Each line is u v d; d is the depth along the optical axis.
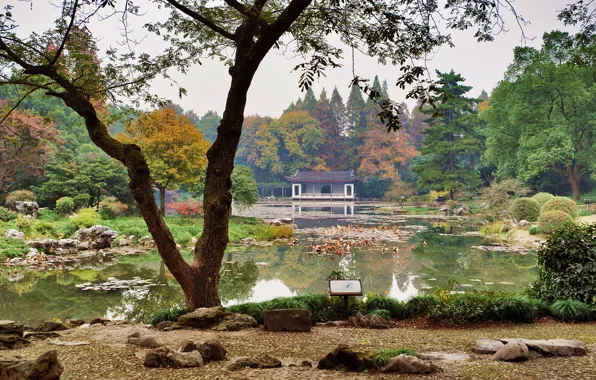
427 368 4.52
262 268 16.83
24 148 32.22
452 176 53.91
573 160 41.09
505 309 7.74
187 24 9.27
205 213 8.34
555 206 25.06
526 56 36.91
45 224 23.86
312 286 13.80
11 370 3.86
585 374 4.44
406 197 64.50
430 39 6.78
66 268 16.81
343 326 7.60
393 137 79.94
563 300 8.21
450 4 6.39
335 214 47.41
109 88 9.51
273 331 7.02
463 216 43.25
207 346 5.18
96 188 33.66
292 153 87.81
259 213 48.78
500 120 44.66
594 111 38.72
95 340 6.43
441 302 8.16
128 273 15.84
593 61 8.99
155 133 29.78
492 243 23.25
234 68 8.28
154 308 11.20
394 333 6.95
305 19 8.22
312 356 5.50
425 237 26.27
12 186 34.50
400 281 14.20
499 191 33.81
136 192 7.76
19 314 10.76
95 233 21.81
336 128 92.50
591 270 8.31
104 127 8.41
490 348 5.46
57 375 4.00
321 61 6.11
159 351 4.95
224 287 13.71
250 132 98.62
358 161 84.94
